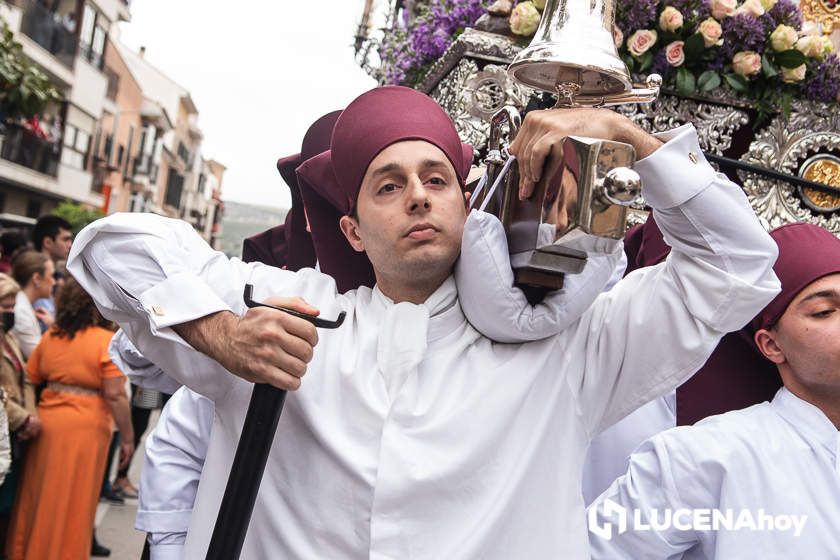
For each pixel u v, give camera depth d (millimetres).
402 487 1477
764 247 1511
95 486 4980
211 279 1655
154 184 52062
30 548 4781
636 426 2248
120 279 1575
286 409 1596
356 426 1548
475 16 3035
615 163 1284
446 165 1580
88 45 32906
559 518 1544
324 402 1575
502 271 1493
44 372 4941
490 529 1468
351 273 1819
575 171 1303
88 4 32062
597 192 1278
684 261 1556
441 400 1554
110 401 4926
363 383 1570
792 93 2666
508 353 1614
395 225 1546
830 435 1938
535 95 1856
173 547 2277
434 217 1540
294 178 2312
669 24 2568
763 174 2664
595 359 1633
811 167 2715
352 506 1509
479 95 2596
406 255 1547
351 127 1627
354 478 1512
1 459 3898
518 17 2545
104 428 4977
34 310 5773
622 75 1451
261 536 1580
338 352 1621
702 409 2260
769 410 2004
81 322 4914
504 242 1509
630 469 1952
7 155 29297
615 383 1643
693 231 1513
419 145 1566
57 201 34688
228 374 1633
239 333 1415
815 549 1857
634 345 1595
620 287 1675
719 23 2629
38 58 28781
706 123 2666
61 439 4840
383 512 1480
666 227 1547
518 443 1547
